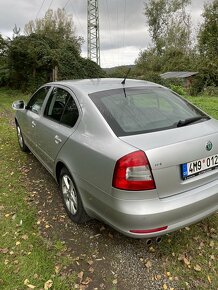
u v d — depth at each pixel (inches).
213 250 120.3
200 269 110.4
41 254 117.0
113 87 134.0
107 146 104.6
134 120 114.7
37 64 830.5
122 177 96.4
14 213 145.5
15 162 213.3
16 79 880.3
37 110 180.2
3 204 154.1
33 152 196.9
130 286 103.3
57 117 148.2
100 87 134.2
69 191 137.6
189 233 130.4
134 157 95.2
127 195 96.5
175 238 127.1
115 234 129.6
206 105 582.9
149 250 120.1
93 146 109.7
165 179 98.1
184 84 1473.9
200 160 106.5
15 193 166.2
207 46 1256.2
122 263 113.4
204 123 120.1
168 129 110.7
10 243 123.1
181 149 100.7
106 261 114.4
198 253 118.6
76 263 113.2
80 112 125.6
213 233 130.6
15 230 131.7
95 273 108.7
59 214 145.0
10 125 349.1
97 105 119.7
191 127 113.9
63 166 138.1
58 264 112.4
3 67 908.0
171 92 147.3
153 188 96.3
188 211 102.6
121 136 105.7
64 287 102.2
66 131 131.4
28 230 132.0
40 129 164.2
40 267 110.4
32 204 154.7
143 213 95.3
